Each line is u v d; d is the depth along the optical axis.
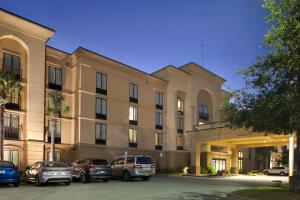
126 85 42.25
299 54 13.50
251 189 18.45
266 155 63.41
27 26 32.22
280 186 21.59
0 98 26.62
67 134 36.12
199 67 51.53
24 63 32.19
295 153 16.77
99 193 16.42
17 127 31.14
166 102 48.00
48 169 20.09
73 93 36.94
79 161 25.11
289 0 14.16
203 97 52.97
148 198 14.59
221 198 15.22
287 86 14.67
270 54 15.42
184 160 47.69
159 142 46.47
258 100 15.67
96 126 37.75
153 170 27.05
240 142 45.38
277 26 14.72
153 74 50.38
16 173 19.62
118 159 27.45
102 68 39.22
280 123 14.84
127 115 41.91
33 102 32.12
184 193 16.92
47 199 13.96
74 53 36.94
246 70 16.30
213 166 48.16
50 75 35.25
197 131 45.50
